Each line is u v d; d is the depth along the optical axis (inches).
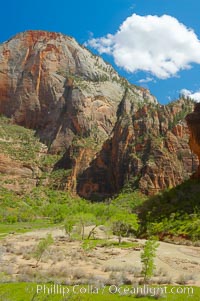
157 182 6028.5
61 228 2829.7
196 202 2357.3
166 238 2023.9
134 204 5004.9
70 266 1259.2
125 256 1499.8
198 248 1717.5
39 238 2250.2
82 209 3946.9
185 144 6560.0
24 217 4338.1
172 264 1291.8
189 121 3213.6
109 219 2960.1
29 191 6943.9
